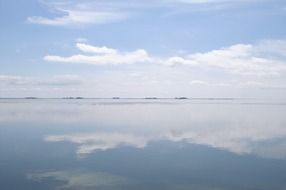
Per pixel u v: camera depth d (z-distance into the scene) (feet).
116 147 89.56
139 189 52.16
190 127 144.05
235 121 176.14
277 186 53.83
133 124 156.15
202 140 104.17
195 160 72.69
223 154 79.87
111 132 125.08
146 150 84.99
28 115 218.59
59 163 69.21
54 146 90.68
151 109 319.27
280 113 252.21
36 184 53.88
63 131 127.54
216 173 61.77
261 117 207.31
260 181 56.34
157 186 53.78
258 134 120.06
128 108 340.18
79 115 220.23
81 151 83.10
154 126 147.54
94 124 155.63
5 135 114.32
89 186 53.26
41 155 77.66
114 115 222.48
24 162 70.18
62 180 56.34
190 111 284.61
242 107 391.86
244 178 58.23
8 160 71.87
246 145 93.97
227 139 106.93
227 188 52.95
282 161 71.77
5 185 53.26
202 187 53.36
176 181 56.49
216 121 175.52
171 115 226.17
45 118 191.42
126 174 60.59
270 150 85.46
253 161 71.72
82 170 63.46
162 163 69.92
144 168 65.36
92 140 102.78
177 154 79.56
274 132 126.41
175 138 108.88
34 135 114.52
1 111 268.62
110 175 59.93
